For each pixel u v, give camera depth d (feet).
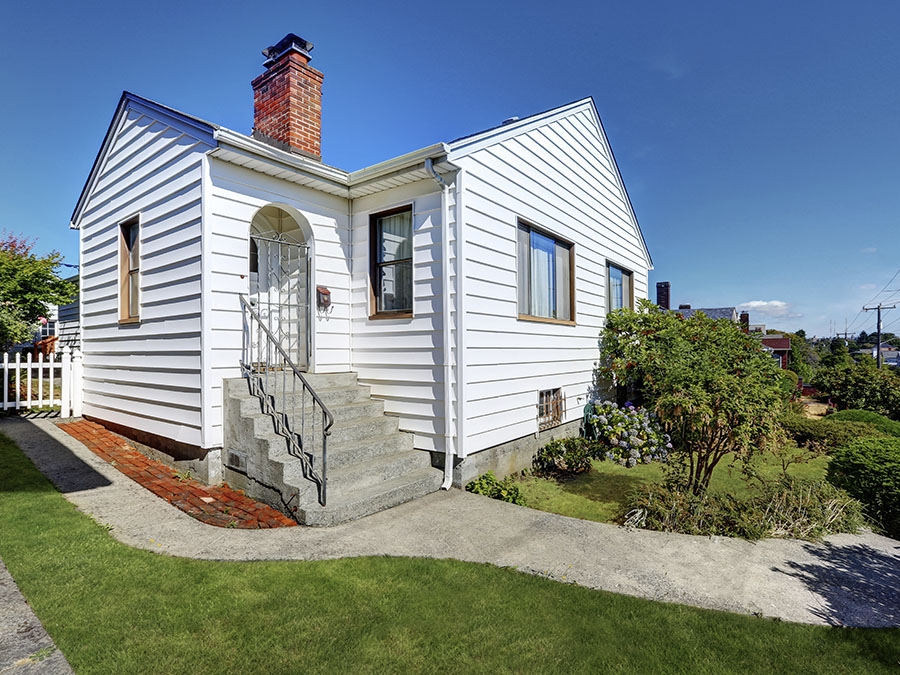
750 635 8.39
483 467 18.72
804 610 9.33
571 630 8.45
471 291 18.01
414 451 18.35
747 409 14.69
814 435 28.78
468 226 17.93
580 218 27.40
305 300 20.51
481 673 7.24
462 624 8.57
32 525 12.17
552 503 17.43
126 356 21.47
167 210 18.33
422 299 18.65
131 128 20.86
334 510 13.43
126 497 14.84
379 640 8.00
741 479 20.97
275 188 18.40
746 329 26.00
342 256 20.99
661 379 17.79
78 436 22.06
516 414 20.97
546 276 24.11
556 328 24.57
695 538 13.06
